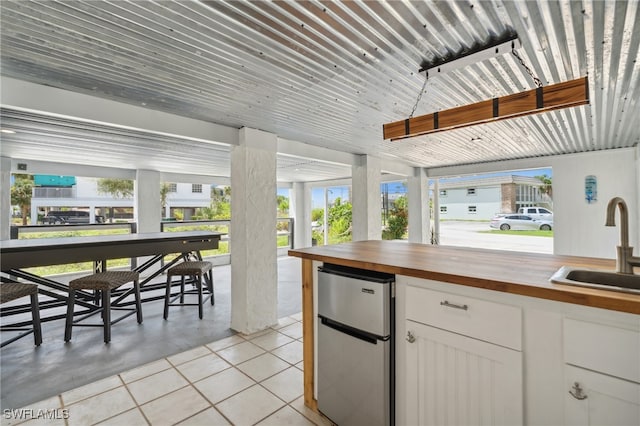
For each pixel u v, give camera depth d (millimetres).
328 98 2572
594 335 1043
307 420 1896
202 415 1934
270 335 3211
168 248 3654
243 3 1374
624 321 992
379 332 1577
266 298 3436
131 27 1548
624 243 1369
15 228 4652
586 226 4941
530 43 1739
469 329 1328
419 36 1668
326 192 9414
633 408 976
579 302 1023
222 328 3391
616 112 2988
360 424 1673
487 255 1930
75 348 2871
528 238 6512
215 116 3006
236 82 2238
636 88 2395
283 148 3990
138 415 1933
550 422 1138
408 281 1562
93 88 2301
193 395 2145
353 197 5344
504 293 1241
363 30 1608
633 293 1009
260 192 3436
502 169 5840
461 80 2260
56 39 1646
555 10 1449
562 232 5168
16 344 2953
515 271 1413
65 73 2049
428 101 2680
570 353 1090
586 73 2139
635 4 1398
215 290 5047
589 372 1053
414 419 1522
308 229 9336
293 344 2980
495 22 1550
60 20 1475
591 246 4895
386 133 2291
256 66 1995
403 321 1577
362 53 1848
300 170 6914
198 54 1823
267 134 3551
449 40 1713
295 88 2348
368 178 5176
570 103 1576
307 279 2045
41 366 2533
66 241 3166
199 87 2307
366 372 1640
